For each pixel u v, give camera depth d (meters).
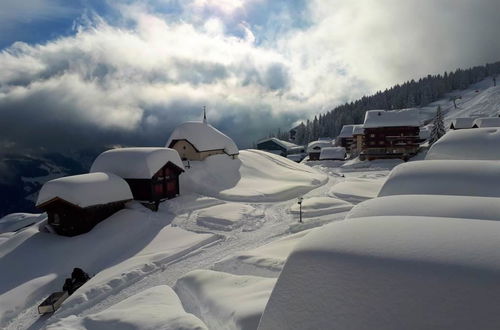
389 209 9.53
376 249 5.74
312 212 26.97
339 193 32.59
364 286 5.45
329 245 6.21
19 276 19.58
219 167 41.00
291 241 19.39
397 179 15.42
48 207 24.55
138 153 30.03
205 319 11.24
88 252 21.41
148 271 18.00
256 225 24.89
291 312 6.22
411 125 56.34
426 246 5.49
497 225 5.84
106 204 25.41
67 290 17.28
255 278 13.34
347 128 93.31
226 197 33.59
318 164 67.19
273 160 50.97
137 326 10.19
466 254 5.11
